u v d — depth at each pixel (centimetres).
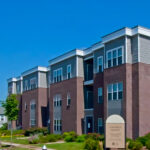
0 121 8406
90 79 3544
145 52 2636
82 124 3428
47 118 4644
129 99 2589
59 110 3794
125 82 2598
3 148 2633
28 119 4966
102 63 3094
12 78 5844
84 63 3547
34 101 4775
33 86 4853
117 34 2733
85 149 2227
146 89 2591
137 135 2508
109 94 2798
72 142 2856
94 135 2686
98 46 3150
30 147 2616
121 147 1421
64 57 3725
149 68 2644
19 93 5625
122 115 2605
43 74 4744
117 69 2719
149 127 2564
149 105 2591
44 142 3017
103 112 3016
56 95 3897
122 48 2677
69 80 3612
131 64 2644
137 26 2598
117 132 1430
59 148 2377
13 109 2958
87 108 3475
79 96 3453
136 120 2536
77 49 3506
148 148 2088
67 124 3575
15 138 3919
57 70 3909
